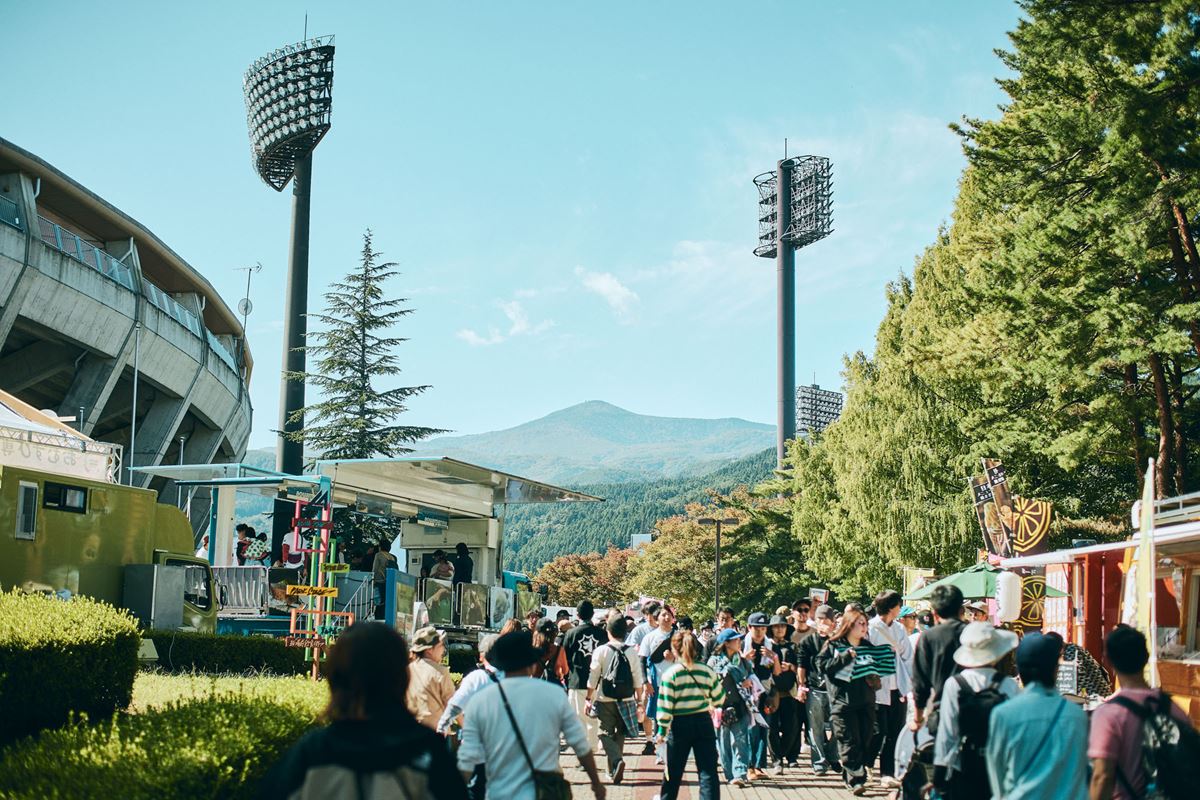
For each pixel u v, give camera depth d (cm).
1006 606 1594
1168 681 1252
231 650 1692
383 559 1939
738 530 6669
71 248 4369
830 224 16100
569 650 1550
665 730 979
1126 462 2861
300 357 6688
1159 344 2081
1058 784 539
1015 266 2325
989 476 2148
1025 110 2517
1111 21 2075
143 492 1756
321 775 407
